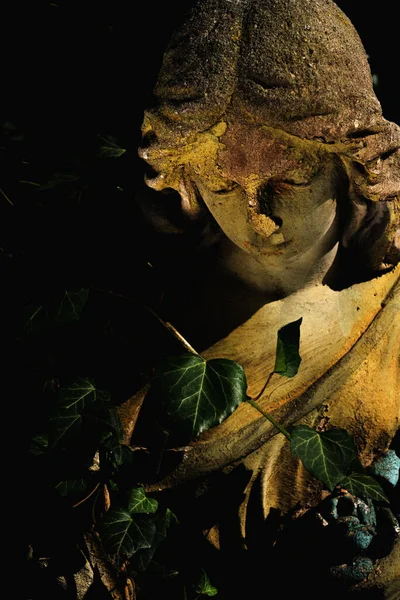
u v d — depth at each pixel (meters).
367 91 1.07
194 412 1.11
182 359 1.13
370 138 1.08
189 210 1.18
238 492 1.24
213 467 1.23
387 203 1.19
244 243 1.15
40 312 1.19
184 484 1.24
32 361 1.26
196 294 1.24
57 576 1.25
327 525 1.21
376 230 1.22
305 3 1.06
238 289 1.23
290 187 1.10
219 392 1.12
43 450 1.23
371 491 1.18
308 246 1.16
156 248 1.26
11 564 1.26
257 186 1.09
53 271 1.26
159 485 1.24
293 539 1.23
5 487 1.26
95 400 1.17
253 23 1.05
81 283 1.21
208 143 1.08
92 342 1.25
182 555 1.24
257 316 1.23
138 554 1.18
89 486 1.21
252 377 1.23
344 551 1.21
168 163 1.11
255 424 1.23
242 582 1.25
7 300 1.26
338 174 1.12
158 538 1.19
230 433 1.23
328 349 1.24
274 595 1.25
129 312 1.25
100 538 1.19
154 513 1.20
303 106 1.04
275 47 1.04
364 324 1.26
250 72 1.04
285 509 1.25
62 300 1.19
